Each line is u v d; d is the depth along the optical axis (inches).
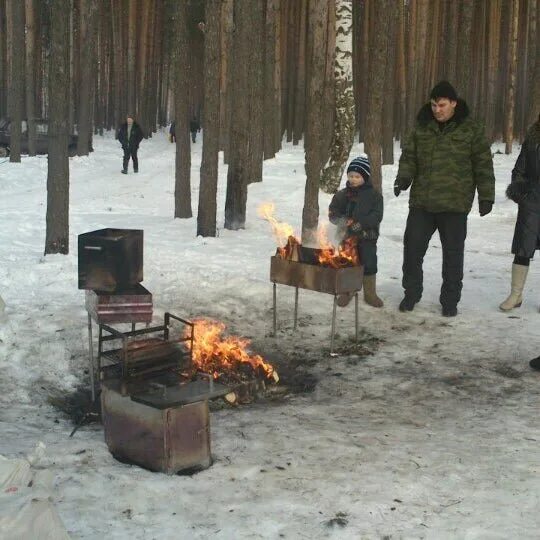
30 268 305.7
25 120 1117.7
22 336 232.4
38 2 1407.5
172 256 354.6
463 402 198.4
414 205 272.2
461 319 271.0
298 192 687.7
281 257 251.4
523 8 1206.9
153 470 152.7
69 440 167.8
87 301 196.5
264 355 237.6
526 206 273.7
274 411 191.0
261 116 742.5
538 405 196.2
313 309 277.4
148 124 1545.3
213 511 135.1
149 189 751.1
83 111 1079.0
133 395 150.7
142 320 184.5
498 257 407.5
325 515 134.1
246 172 475.8
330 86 775.1
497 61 1143.0
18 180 826.8
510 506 138.9
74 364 218.8
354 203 275.9
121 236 188.4
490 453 163.3
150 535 126.1
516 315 277.6
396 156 1017.5
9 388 201.9
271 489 144.3
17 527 107.8
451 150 263.3
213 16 427.8
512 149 1115.3
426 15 1132.5
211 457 158.7
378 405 195.8
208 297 286.8
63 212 342.3
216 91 430.0
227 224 478.6
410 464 156.5
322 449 163.9
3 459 130.3
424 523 132.2
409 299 276.7
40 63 1430.9
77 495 139.5
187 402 148.9
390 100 882.8
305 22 1206.3
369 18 1161.4
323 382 214.5
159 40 1669.5
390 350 241.1
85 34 1073.5
